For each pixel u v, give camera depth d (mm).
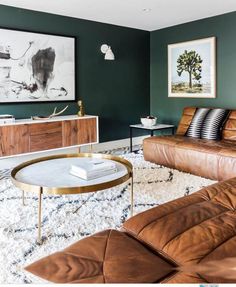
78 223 2186
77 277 1039
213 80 4543
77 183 2043
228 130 3721
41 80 4156
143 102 5535
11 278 1549
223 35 4352
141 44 5344
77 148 4559
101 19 4531
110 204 2541
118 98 5137
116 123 5168
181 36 4926
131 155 4379
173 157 3557
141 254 1172
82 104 4562
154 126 4727
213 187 1871
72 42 4418
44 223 2180
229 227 1342
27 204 2553
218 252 1165
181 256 1155
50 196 2744
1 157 3428
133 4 3771
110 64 4949
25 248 1836
